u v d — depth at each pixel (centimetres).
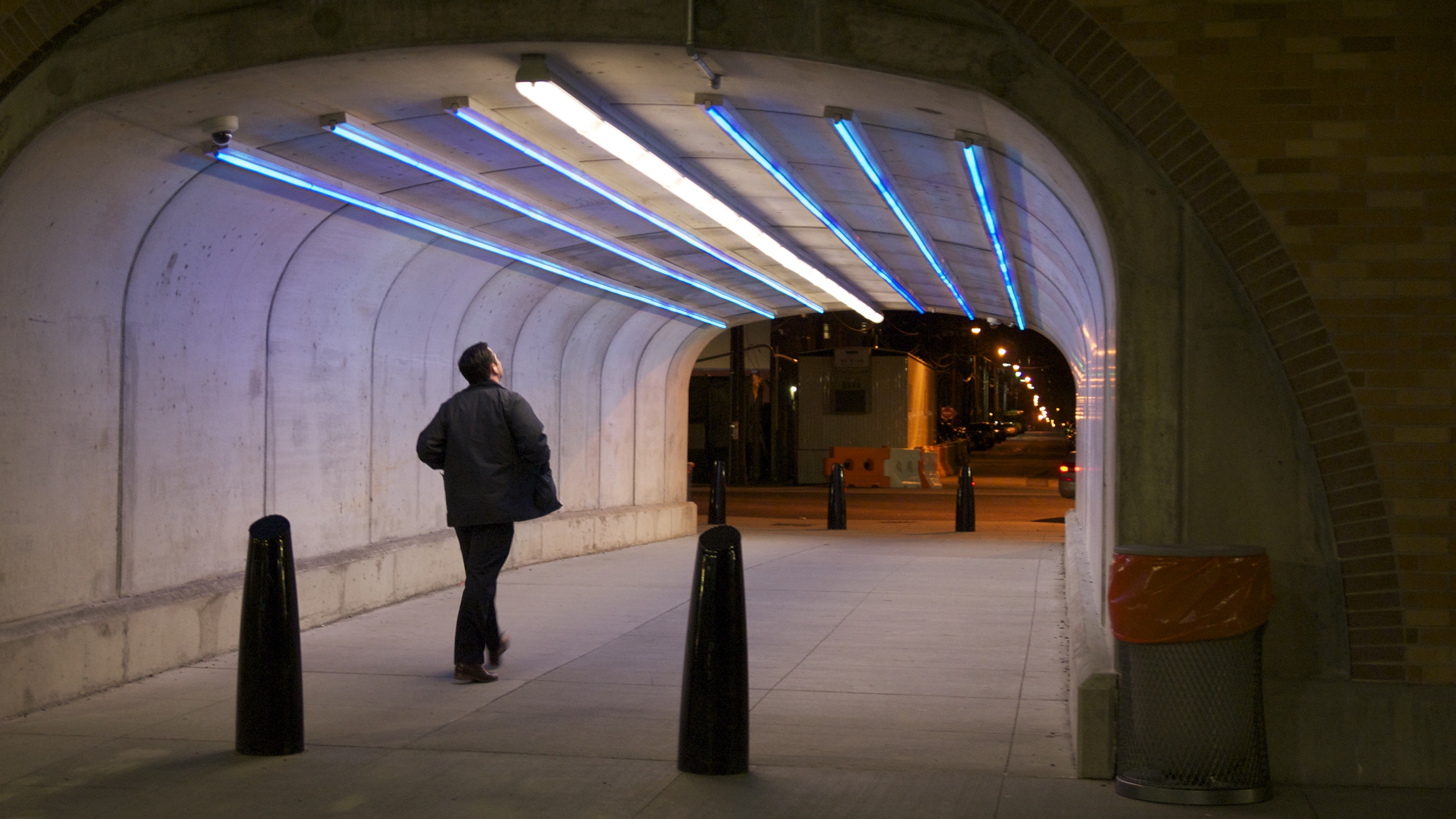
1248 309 557
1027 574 1307
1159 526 561
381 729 623
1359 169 542
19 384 660
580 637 896
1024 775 546
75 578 707
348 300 991
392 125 748
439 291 1107
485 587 739
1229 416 557
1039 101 569
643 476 1722
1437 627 539
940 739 609
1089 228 636
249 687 570
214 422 841
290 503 938
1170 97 550
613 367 1595
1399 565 541
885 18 583
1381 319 541
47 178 646
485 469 731
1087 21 555
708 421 3897
